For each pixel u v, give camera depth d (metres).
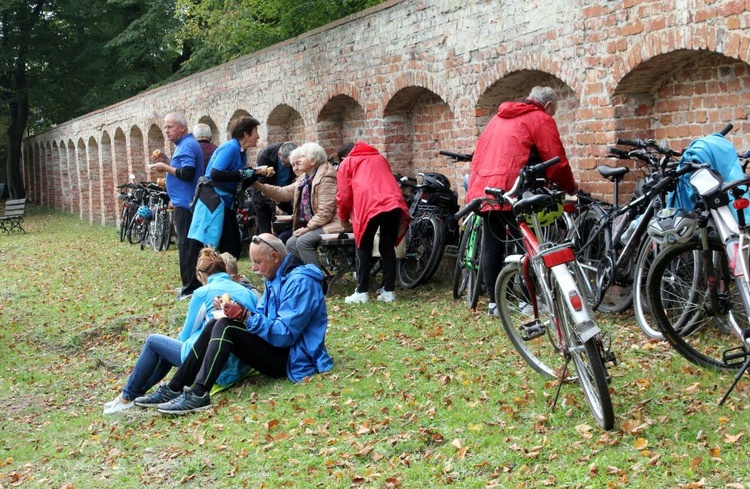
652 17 7.49
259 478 4.86
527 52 9.12
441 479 4.50
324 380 6.44
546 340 6.20
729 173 6.08
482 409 5.43
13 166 39.25
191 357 6.42
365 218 9.05
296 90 14.37
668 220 5.34
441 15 10.52
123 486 5.04
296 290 6.55
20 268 16.88
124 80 32.12
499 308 6.00
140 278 13.60
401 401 5.78
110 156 27.22
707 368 5.46
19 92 36.81
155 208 17.92
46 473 5.52
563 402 5.30
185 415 6.22
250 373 6.77
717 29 6.86
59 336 10.08
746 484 3.98
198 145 10.80
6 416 7.21
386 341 7.54
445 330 7.72
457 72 10.34
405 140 12.18
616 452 4.49
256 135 10.29
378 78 11.98
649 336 6.43
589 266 7.27
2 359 9.38
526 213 5.19
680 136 7.89
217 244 10.10
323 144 13.83
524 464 4.54
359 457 4.94
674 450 4.44
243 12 19.17
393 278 9.32
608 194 8.21
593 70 8.23
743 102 7.26
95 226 27.41
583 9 8.27
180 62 31.94
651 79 8.00
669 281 5.62
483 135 7.71
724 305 5.32
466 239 8.78
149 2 31.14
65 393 7.80
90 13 34.62
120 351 8.91
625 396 5.28
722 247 5.25
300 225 10.07
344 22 12.61
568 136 9.41
